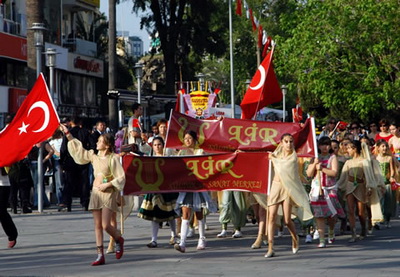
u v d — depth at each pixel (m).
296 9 41.84
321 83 39.91
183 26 56.78
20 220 21.06
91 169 23.88
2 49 46.00
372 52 39.19
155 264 13.41
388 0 39.03
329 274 12.07
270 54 18.64
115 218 14.74
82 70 56.94
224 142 16.45
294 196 14.25
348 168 16.84
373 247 15.59
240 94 83.62
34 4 27.11
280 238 17.23
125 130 20.23
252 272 12.38
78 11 61.28
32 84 27.25
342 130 25.88
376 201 17.50
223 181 15.27
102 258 13.48
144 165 15.21
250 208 18.95
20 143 15.79
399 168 20.19
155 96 44.31
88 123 58.62
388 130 24.16
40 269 13.02
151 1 56.75
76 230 18.66
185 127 16.53
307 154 15.89
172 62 57.34
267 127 16.39
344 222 18.09
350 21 38.81
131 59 71.31
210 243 16.31
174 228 16.11
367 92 40.22
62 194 23.59
